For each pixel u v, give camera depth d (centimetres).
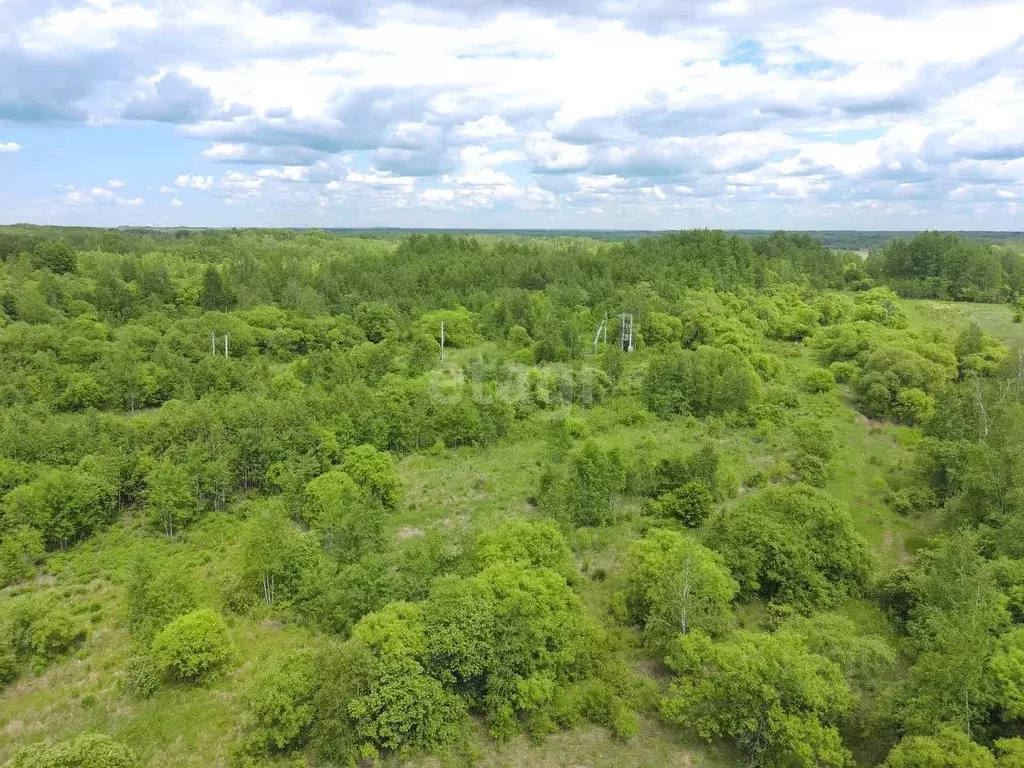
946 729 2498
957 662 2683
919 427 7138
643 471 5369
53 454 5112
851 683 2997
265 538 4062
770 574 3900
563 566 4022
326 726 2848
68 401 7138
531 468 5950
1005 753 2506
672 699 2995
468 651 3031
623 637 3656
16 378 7025
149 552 4531
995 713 2761
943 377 7631
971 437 5578
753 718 2784
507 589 3369
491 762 2898
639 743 2994
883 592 3912
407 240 16750
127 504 5181
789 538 4003
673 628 3416
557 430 6688
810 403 7869
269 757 2873
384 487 5197
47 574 4319
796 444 6300
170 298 11031
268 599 3981
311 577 3966
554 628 3275
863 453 6494
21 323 8444
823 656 2986
